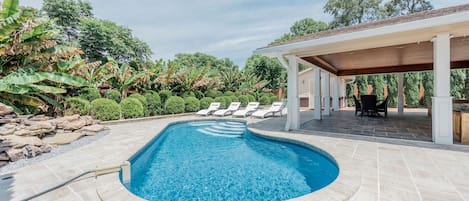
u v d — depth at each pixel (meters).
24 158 4.47
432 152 4.66
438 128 5.34
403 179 3.29
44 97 7.83
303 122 9.71
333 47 6.82
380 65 12.46
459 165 3.86
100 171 3.57
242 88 22.52
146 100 12.25
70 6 17.05
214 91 18.55
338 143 5.65
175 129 10.34
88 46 16.03
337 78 14.95
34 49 7.16
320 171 4.71
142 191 3.74
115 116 10.14
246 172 4.66
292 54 7.68
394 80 18.39
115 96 11.56
